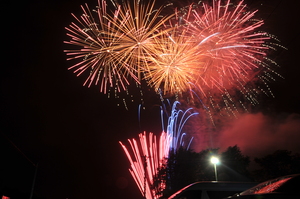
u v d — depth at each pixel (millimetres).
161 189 27781
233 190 8359
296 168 22891
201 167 27938
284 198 3502
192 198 8336
